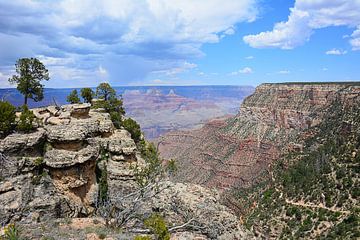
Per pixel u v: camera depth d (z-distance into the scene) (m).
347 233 81.19
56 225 36.91
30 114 47.84
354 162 105.75
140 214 39.66
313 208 96.69
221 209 42.28
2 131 44.94
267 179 136.00
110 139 52.78
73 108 55.03
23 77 64.94
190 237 36.81
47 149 45.78
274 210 104.25
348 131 126.81
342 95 169.62
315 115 180.75
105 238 32.94
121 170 50.06
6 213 38.69
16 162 42.56
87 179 47.69
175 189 44.31
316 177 108.38
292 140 163.62
